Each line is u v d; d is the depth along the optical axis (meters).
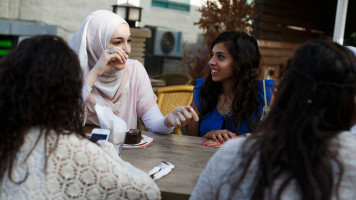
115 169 1.13
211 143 1.95
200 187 1.03
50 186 1.04
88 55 2.28
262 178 0.91
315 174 0.89
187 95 2.86
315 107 0.93
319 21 7.96
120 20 2.22
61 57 1.07
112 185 1.12
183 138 2.04
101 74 2.07
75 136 1.10
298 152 0.90
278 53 6.88
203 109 2.27
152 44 5.26
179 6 5.38
